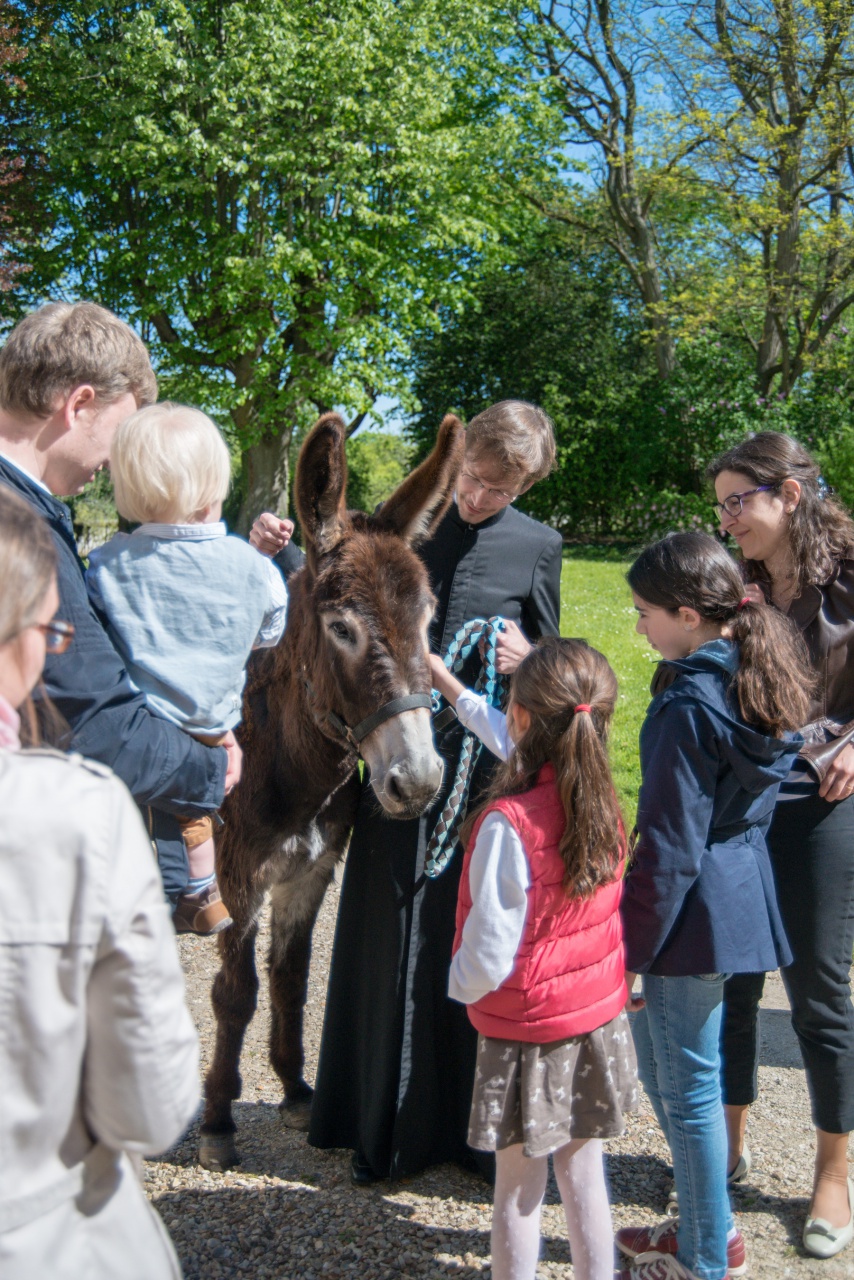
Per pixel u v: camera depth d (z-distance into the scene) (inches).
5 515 45.8
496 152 716.7
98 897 41.5
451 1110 106.9
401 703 90.5
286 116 586.2
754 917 85.8
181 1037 43.9
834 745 96.3
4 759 43.4
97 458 78.1
